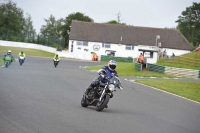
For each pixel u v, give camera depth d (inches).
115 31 7199.8
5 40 7027.6
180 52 7022.6
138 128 859.4
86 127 799.7
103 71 1073.5
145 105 1350.9
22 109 956.0
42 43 7568.9
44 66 3501.5
